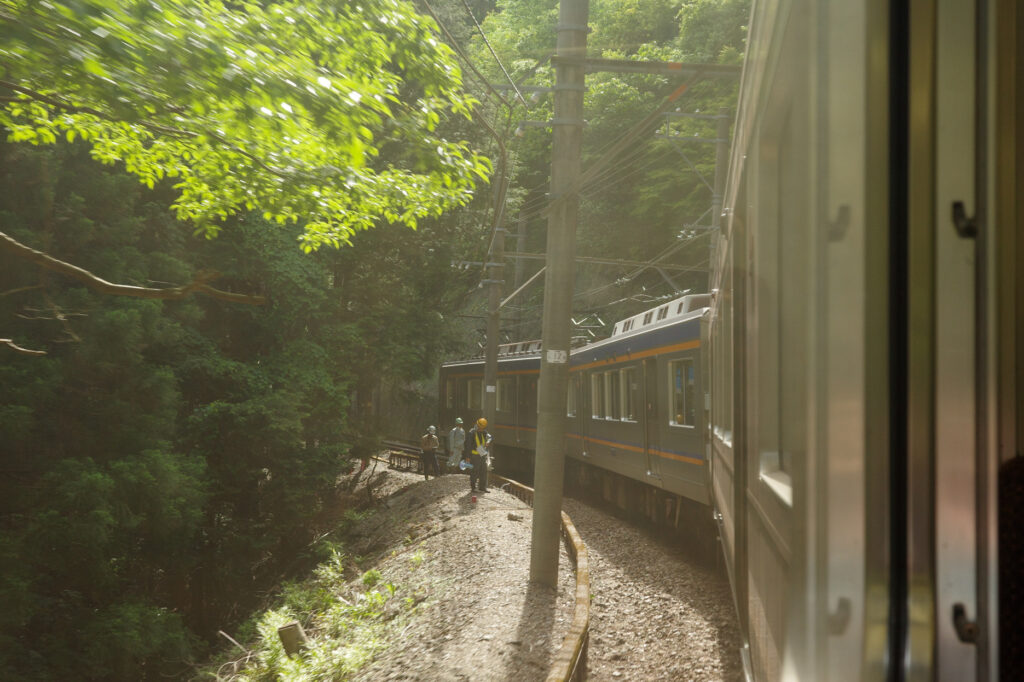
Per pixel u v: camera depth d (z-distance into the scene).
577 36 6.45
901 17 1.28
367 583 12.93
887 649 1.22
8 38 4.76
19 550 11.98
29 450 13.40
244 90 5.60
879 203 1.26
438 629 9.20
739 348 3.81
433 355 25.41
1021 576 1.36
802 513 1.29
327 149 7.20
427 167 7.67
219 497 18.47
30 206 13.77
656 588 9.70
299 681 9.05
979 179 1.27
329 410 20.11
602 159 5.04
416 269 23.59
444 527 15.39
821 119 1.28
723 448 7.06
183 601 17.92
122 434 13.98
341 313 23.62
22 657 12.20
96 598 14.13
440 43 7.68
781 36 1.92
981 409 1.25
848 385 1.25
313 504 20.36
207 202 8.30
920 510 1.24
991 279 1.26
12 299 13.30
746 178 2.97
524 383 23.78
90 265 14.48
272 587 18.64
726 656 7.09
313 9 7.03
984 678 1.22
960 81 1.28
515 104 8.02
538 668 7.25
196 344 17.89
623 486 16.34
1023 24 1.40
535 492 9.79
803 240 1.34
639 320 15.07
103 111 6.34
